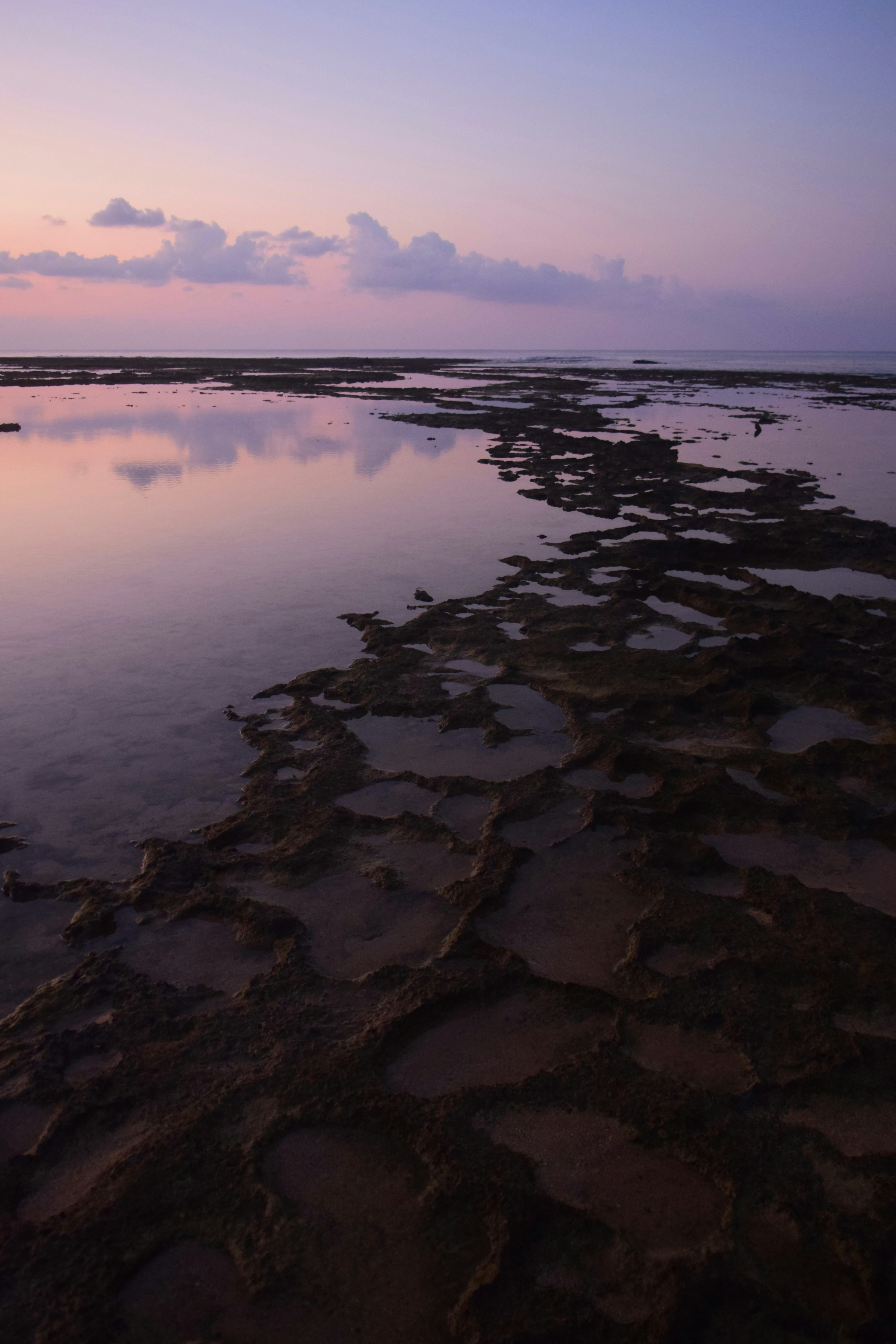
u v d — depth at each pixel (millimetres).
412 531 10648
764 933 3373
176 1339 1954
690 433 21781
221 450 18000
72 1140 2469
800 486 14117
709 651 6336
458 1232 2205
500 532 10609
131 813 4238
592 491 13398
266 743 4961
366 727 5258
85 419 24094
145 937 3361
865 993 3035
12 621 7059
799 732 5223
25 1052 2779
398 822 4168
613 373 56938
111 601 7629
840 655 6480
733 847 4023
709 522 11195
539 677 6078
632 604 7672
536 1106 2582
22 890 3635
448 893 3633
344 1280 2082
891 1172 2361
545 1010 3002
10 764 4691
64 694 5617
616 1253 2143
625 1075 2695
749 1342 1942
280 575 8547
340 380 45969
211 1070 2699
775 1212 2246
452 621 7219
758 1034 2865
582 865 3865
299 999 3014
